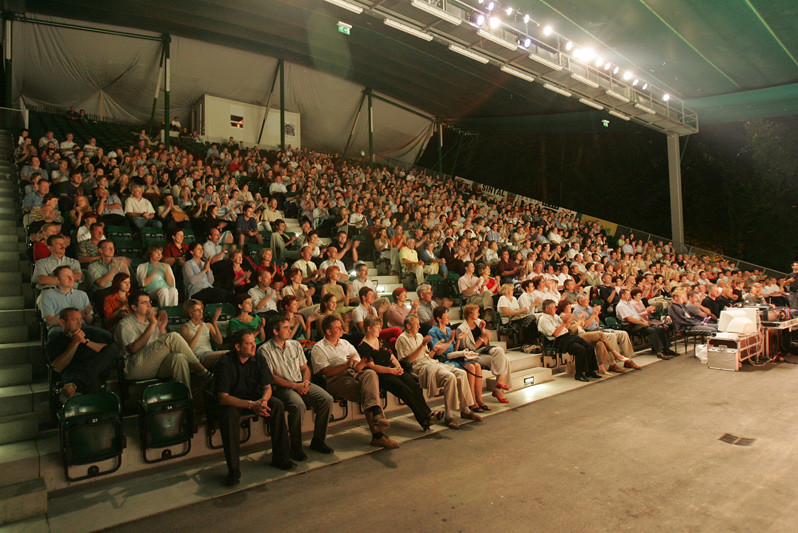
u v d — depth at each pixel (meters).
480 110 22.88
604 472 4.01
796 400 5.97
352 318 6.62
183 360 4.56
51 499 3.74
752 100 17.61
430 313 7.23
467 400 5.59
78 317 4.27
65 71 17.09
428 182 22.36
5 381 4.60
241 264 7.66
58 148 11.59
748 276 17.55
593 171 28.95
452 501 3.57
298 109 22.11
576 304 8.77
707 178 24.08
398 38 14.45
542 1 11.66
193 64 18.59
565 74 12.71
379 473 4.13
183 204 9.98
